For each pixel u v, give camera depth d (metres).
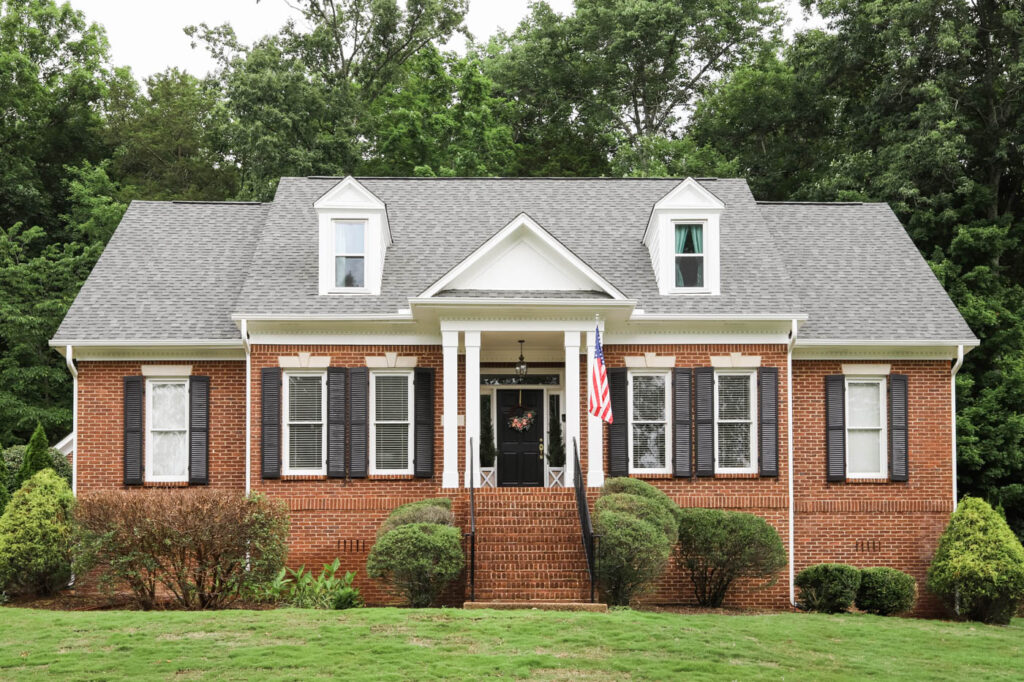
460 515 21.06
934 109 35.53
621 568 18.62
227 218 27.30
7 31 48.41
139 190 47.97
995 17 36.84
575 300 21.61
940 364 23.80
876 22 37.06
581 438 22.84
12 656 14.66
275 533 18.97
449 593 20.36
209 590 18.55
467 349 22.05
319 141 42.03
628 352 23.06
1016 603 20.45
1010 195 38.75
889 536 23.30
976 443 30.59
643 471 22.84
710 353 23.05
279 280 23.64
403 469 22.80
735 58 51.00
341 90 44.62
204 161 51.59
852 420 23.75
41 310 37.75
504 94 51.59
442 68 47.03
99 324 23.38
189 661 14.32
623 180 27.97
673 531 19.47
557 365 24.53
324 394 22.80
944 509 23.39
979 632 18.62
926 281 25.55
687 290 23.67
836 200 37.62
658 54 49.12
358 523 22.50
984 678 15.08
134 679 13.59
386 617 16.88
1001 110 37.16
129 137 50.06
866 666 15.38
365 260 23.66
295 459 22.69
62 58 50.38
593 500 21.02
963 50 35.56
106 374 23.28
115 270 25.12
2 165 44.62
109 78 53.38
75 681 13.52
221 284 24.97
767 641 16.50
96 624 16.42
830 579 20.47
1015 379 31.25
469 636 15.73
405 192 27.22
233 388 23.47
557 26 50.50
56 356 38.72
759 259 24.62
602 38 50.69
